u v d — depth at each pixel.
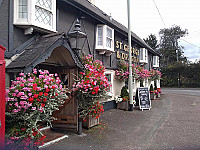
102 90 5.26
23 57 4.17
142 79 12.28
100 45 8.38
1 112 2.73
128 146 4.08
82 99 5.25
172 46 42.31
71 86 5.25
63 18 6.35
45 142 4.12
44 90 3.45
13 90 3.23
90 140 4.44
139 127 5.71
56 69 5.45
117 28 9.59
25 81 3.31
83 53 6.59
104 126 5.76
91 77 5.05
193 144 4.18
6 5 4.36
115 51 10.04
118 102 9.16
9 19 4.38
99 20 7.93
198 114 7.76
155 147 4.02
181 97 14.78
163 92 20.45
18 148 3.19
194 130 5.33
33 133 3.37
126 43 11.75
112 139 4.54
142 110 8.80
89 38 7.84
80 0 9.02
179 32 41.62
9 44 4.33
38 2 4.91
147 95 9.34
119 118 6.99
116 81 9.85
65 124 4.98
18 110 3.09
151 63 18.33
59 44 4.36
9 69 3.98
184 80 28.11
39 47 4.29
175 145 4.13
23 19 4.57
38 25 4.74
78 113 5.07
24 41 4.73
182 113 8.05
